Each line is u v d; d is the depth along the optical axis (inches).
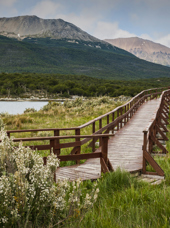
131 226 137.6
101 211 154.8
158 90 4279.0
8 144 140.7
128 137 457.4
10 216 116.0
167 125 596.7
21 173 124.9
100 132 405.1
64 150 387.2
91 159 312.2
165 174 246.4
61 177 231.9
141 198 177.3
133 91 4926.2
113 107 976.9
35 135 522.9
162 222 143.5
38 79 6737.2
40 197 125.7
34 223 124.0
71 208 138.9
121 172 220.2
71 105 1122.0
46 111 965.2
